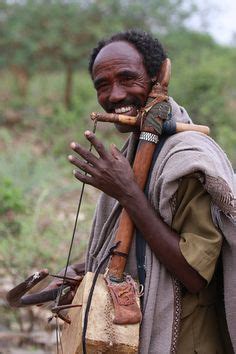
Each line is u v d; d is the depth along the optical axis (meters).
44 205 9.84
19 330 6.41
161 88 2.95
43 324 6.38
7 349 5.94
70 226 7.75
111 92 3.00
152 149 2.89
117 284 2.80
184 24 18.41
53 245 6.94
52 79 20.33
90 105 17.70
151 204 2.89
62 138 15.22
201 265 2.79
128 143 3.19
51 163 12.48
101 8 17.81
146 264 2.88
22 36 17.67
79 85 19.70
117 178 2.79
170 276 2.87
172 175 2.79
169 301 2.85
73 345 2.77
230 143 13.23
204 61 16.64
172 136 2.94
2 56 18.06
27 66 18.45
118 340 2.69
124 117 2.92
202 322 2.95
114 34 3.09
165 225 2.85
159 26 18.19
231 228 2.83
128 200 2.80
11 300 3.31
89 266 3.18
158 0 17.94
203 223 2.82
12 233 7.65
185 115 3.10
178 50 17.88
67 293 3.19
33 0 17.56
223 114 15.03
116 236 2.88
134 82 2.98
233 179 2.94
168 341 2.81
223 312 3.00
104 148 2.77
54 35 17.64
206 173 2.76
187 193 2.85
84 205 8.94
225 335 3.02
